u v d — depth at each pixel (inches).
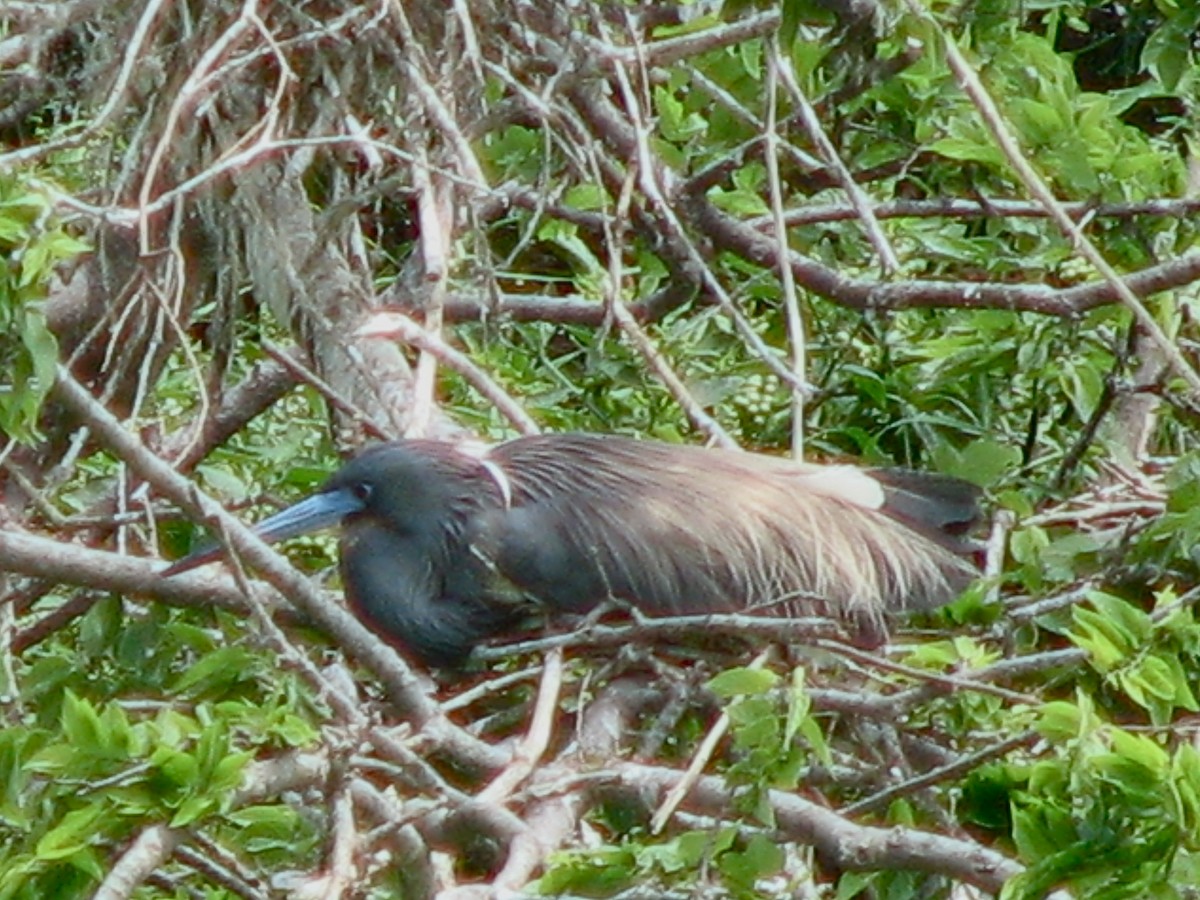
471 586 433.4
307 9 424.8
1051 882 306.3
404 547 435.8
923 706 392.8
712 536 433.7
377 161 400.2
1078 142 460.1
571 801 351.9
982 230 545.0
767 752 335.0
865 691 390.3
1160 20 550.6
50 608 469.4
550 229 489.7
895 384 494.9
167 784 316.8
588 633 383.9
